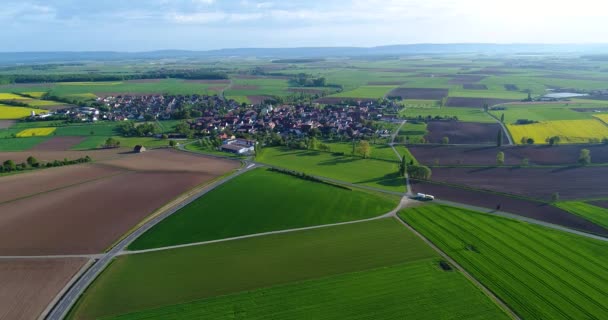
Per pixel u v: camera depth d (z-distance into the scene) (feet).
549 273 251.80
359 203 372.99
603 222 328.90
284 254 278.05
